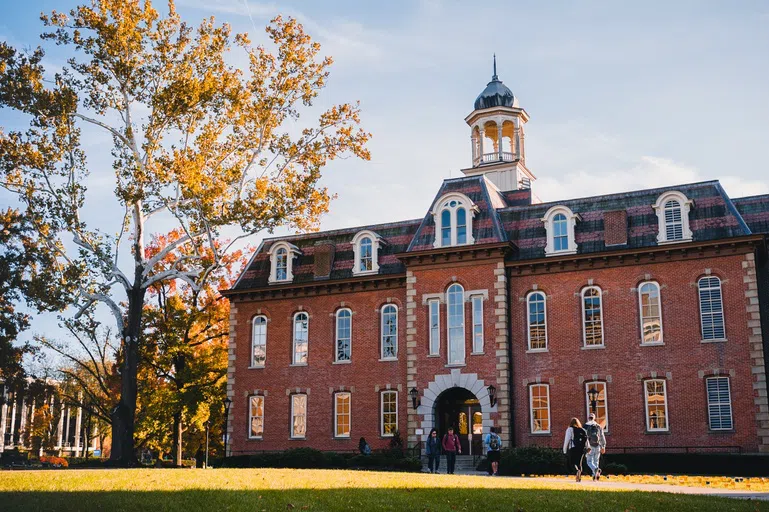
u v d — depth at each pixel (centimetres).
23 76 4088
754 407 3547
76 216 4256
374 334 4412
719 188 3941
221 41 4312
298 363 4569
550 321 4003
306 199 4306
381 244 4591
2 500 1727
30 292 4306
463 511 1775
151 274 5381
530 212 4281
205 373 5184
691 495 2023
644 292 3872
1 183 4238
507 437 3872
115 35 4031
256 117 4297
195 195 4012
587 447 2517
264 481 2067
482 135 5453
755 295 3641
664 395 3725
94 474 2231
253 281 4797
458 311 4141
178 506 1703
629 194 4138
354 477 2261
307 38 4400
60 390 6681
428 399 4078
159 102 4062
